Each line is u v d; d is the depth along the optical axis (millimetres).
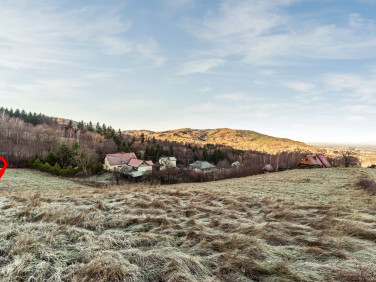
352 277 3227
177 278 3195
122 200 9211
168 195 11102
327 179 22312
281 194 13328
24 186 24453
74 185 29516
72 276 3367
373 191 12102
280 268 3539
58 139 68688
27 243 4340
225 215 7012
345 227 5406
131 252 4082
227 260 3768
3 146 51938
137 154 76875
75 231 5090
